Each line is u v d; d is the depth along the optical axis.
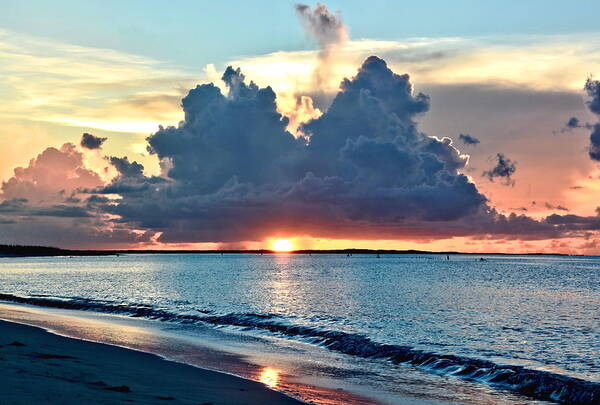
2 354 22.36
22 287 89.69
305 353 28.61
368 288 88.56
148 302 61.91
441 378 23.31
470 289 88.00
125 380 19.08
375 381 22.44
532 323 45.81
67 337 31.08
